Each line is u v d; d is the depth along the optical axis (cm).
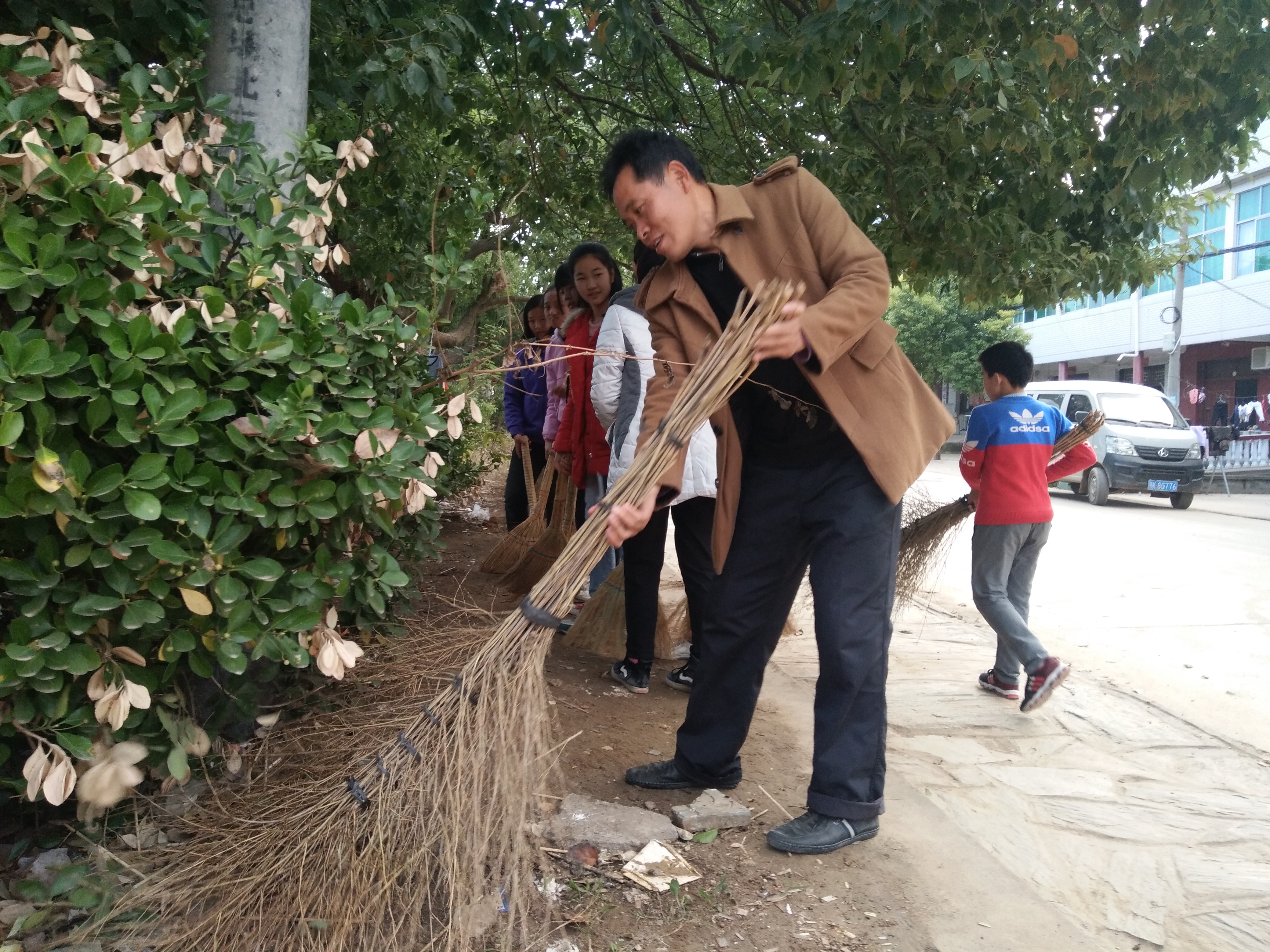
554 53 436
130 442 180
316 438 203
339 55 412
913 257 566
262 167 243
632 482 215
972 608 610
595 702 366
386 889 194
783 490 261
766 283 239
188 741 211
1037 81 434
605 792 284
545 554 472
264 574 199
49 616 186
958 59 369
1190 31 442
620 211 246
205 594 200
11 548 188
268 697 257
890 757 338
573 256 434
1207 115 480
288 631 210
